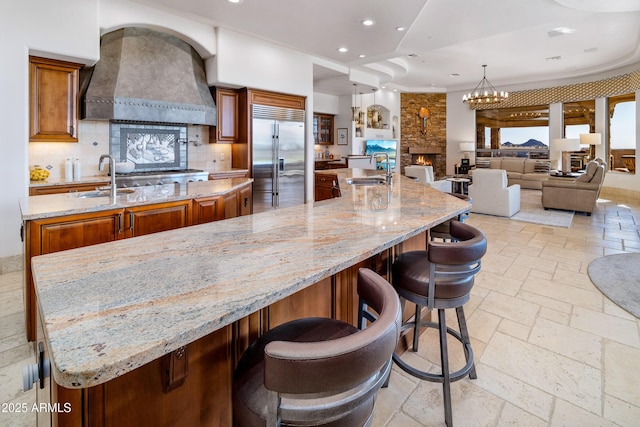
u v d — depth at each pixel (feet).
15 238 11.27
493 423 5.27
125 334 2.29
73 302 2.77
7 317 8.27
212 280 3.24
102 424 2.77
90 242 7.70
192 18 15.06
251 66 17.56
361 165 28.71
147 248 4.33
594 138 26.81
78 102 13.00
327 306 5.17
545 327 8.04
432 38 18.54
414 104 37.32
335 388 2.36
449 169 38.19
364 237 4.77
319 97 29.55
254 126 18.17
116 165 14.23
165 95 14.78
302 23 14.57
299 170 20.40
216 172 16.83
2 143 10.91
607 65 27.07
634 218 19.88
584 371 6.45
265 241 4.61
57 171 13.50
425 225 5.54
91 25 12.30
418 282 5.48
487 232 16.93
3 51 10.77
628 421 5.25
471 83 34.24
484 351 7.14
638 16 17.79
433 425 5.25
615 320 8.29
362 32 15.57
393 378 6.35
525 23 16.93
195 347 3.37
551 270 11.71
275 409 2.46
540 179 30.71
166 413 3.18
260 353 3.51
